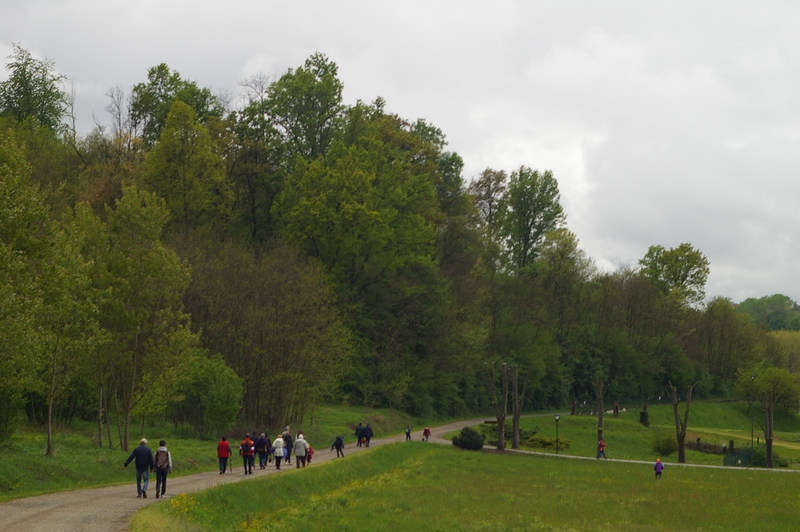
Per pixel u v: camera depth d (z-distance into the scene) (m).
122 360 44.94
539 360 108.50
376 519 32.31
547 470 56.84
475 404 107.50
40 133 81.44
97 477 35.22
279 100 94.38
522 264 134.75
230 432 58.44
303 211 83.44
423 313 94.94
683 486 50.25
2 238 31.47
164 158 76.94
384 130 108.81
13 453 34.47
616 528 33.47
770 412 72.81
